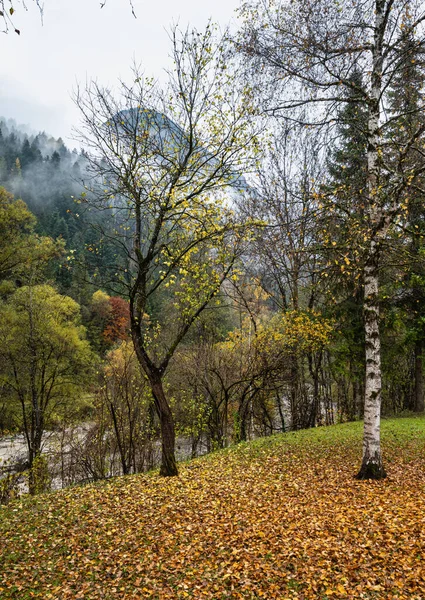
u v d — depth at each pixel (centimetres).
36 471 1666
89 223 1175
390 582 553
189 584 594
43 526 840
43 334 2142
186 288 1182
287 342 1973
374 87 953
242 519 799
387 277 1712
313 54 921
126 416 1908
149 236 1212
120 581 616
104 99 1123
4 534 808
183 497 957
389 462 1161
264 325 2375
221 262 1171
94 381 2291
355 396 2583
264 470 1174
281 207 2008
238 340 2159
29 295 2173
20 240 2272
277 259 1991
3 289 2319
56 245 2302
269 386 2123
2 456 2228
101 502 963
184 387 2358
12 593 590
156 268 1246
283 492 953
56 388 2258
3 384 2089
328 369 2283
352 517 761
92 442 1806
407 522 714
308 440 1559
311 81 944
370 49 957
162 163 1140
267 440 1662
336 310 1964
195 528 774
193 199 1126
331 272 1070
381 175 938
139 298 1209
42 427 2031
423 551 614
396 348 2053
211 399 2178
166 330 2431
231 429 2392
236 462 1316
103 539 755
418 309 2041
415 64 888
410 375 3119
